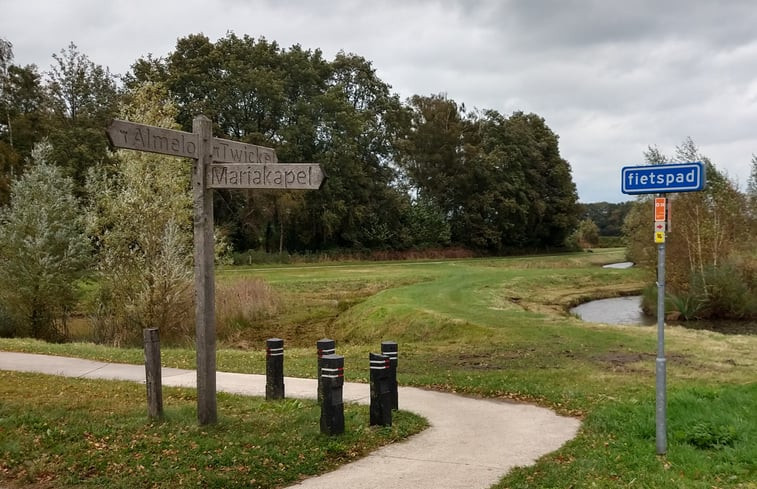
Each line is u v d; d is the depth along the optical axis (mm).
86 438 7156
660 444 7020
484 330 19688
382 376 8242
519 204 77500
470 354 15797
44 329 23062
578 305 32000
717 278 26906
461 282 34875
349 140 61594
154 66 56594
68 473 6082
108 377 11625
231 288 27562
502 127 79125
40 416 7988
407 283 36750
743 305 26984
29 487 5770
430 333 20984
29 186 23594
